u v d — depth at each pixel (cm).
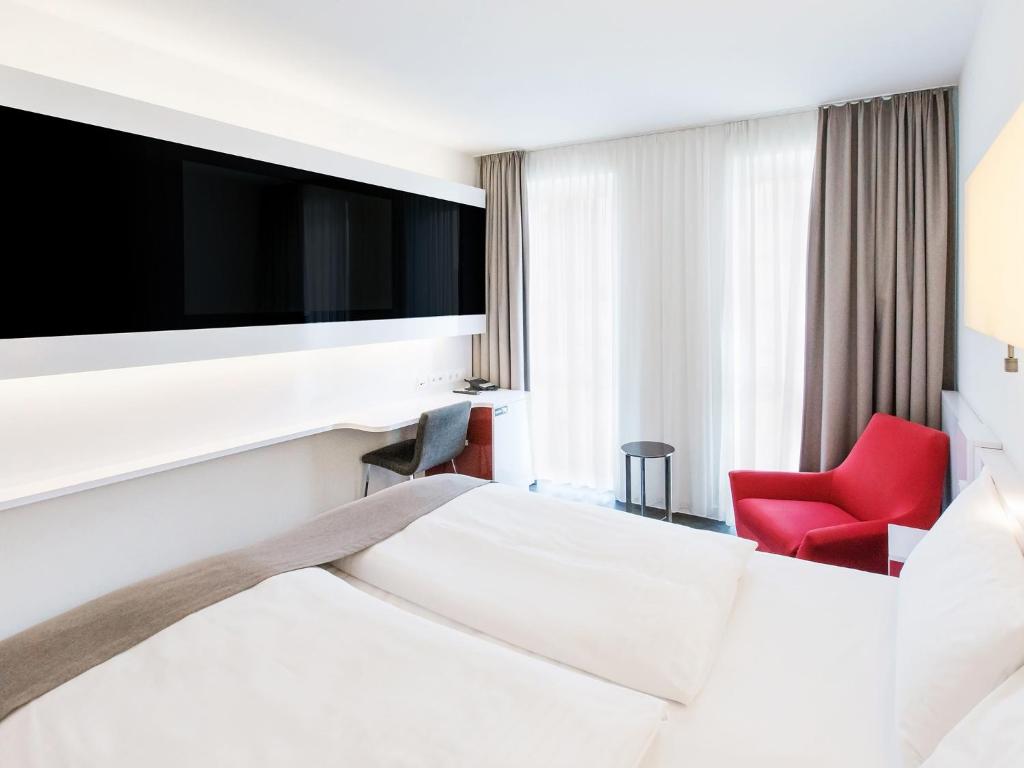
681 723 125
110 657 136
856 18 231
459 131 380
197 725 112
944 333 305
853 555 239
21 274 210
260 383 314
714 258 368
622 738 109
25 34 223
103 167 229
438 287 398
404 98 321
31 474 231
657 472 400
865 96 312
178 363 267
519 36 247
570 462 432
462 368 451
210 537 288
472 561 184
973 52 246
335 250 325
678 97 317
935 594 135
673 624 146
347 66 279
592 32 243
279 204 295
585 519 211
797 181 342
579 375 425
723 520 378
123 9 225
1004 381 196
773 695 133
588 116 350
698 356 377
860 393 320
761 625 161
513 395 418
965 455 221
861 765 113
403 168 386
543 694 120
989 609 114
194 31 243
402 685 123
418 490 239
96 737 110
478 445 394
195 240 261
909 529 233
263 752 106
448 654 133
